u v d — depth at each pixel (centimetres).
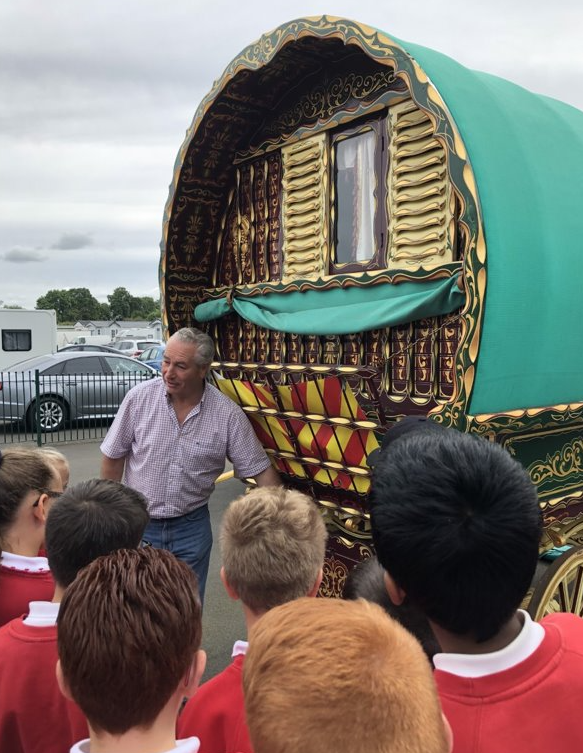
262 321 344
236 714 149
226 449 315
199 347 299
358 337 313
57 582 181
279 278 358
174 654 121
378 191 295
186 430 309
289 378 353
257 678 90
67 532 177
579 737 108
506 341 221
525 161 236
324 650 87
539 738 108
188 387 304
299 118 339
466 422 216
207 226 395
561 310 234
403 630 98
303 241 341
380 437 277
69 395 1123
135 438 314
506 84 278
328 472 291
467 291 219
